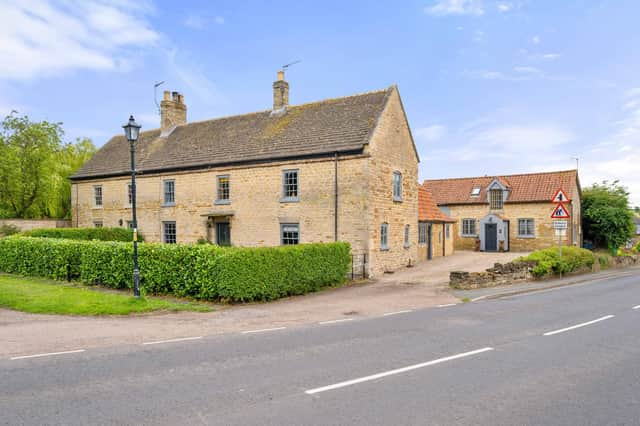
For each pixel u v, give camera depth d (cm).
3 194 3328
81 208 3092
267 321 1048
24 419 493
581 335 891
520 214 3394
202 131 2753
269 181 2209
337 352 759
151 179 2681
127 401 542
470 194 3694
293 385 594
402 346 800
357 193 1948
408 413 502
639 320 1049
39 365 691
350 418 488
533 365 686
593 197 3619
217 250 1277
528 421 482
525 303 1307
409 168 2372
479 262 2494
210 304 1269
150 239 2681
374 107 2142
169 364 693
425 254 2662
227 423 477
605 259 2592
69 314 1114
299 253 1462
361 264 1923
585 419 488
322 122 2236
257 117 2611
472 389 579
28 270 1808
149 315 1118
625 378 627
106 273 1529
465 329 946
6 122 3378
